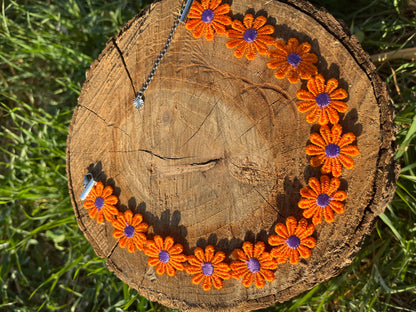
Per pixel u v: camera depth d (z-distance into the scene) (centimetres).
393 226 33
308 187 28
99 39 40
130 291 35
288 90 28
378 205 27
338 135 27
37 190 38
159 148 29
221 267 28
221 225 29
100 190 30
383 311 33
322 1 36
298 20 28
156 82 29
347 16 37
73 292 37
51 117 39
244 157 29
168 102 29
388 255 34
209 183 29
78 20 40
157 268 29
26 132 38
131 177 30
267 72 28
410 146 34
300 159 28
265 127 28
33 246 41
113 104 30
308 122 28
